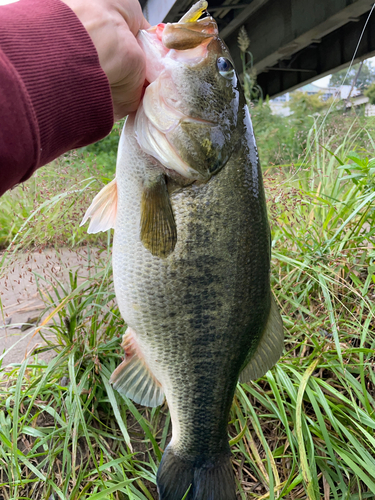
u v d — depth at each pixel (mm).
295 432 436
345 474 423
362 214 572
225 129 330
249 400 480
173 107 317
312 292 565
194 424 360
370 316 464
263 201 356
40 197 583
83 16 273
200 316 337
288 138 1481
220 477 360
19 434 432
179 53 321
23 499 392
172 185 324
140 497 396
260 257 353
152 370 360
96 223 354
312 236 618
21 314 646
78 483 378
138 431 457
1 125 223
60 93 248
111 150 1509
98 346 472
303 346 505
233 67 343
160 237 327
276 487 387
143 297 336
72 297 461
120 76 294
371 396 458
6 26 236
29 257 544
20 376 408
